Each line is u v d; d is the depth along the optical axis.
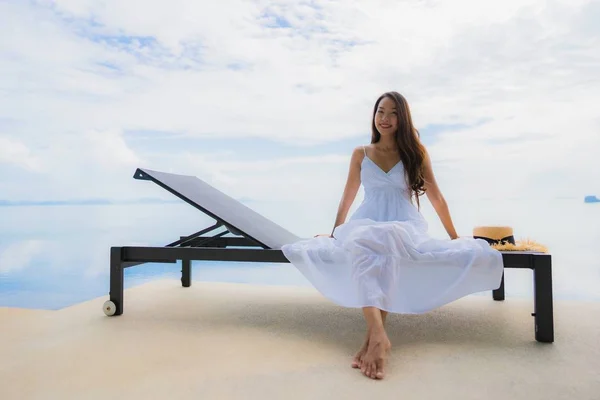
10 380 1.43
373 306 1.61
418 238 1.91
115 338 1.91
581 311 2.40
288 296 2.86
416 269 1.84
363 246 1.75
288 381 1.43
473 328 2.08
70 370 1.52
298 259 2.00
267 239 2.26
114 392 1.34
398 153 2.24
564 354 1.69
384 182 2.16
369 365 1.48
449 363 1.60
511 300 2.72
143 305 2.58
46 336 1.94
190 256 2.21
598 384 1.39
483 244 1.91
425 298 1.83
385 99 2.22
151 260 2.26
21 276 5.10
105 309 2.31
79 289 4.47
